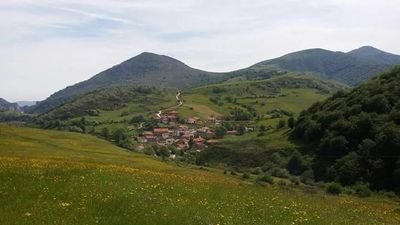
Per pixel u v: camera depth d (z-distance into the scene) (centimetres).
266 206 2769
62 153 6981
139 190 2719
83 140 10762
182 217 2056
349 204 3741
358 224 2541
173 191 2892
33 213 1889
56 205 2072
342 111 12719
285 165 12950
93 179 2984
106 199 2277
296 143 14238
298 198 3591
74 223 1770
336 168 10350
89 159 6203
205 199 2705
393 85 12131
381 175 9425
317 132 13438
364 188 9025
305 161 12300
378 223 2706
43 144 8312
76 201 2203
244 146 15875
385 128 10306
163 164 7612
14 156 5116
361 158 10075
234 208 2534
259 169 12938
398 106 11075
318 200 3706
